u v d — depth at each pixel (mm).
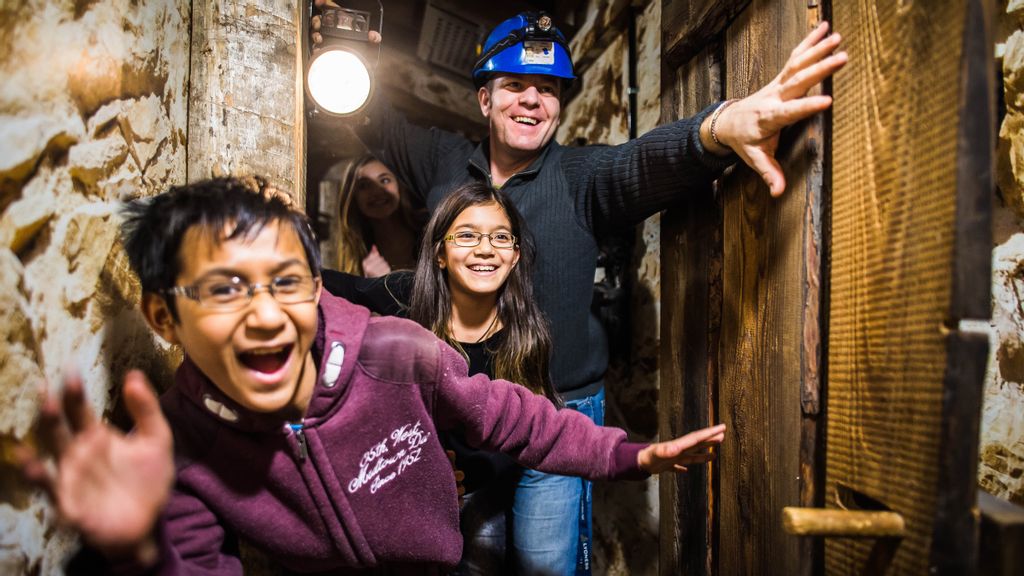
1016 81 1006
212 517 884
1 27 622
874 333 753
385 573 1144
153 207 788
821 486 905
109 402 877
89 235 810
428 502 1035
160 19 1060
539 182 1700
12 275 640
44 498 703
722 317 1218
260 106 1271
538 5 2637
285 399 803
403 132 2107
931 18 654
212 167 1225
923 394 653
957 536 609
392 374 959
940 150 634
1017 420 1011
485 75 1771
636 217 1521
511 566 1658
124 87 913
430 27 2621
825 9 911
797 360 934
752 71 1097
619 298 2027
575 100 2559
